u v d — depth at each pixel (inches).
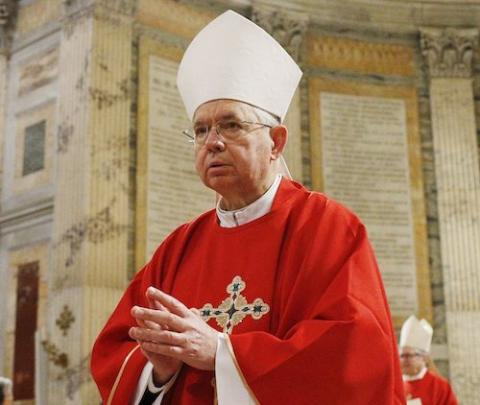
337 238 128.7
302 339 113.5
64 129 521.3
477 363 599.8
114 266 490.6
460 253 623.8
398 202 631.8
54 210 511.2
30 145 553.6
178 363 122.6
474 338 604.7
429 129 653.3
